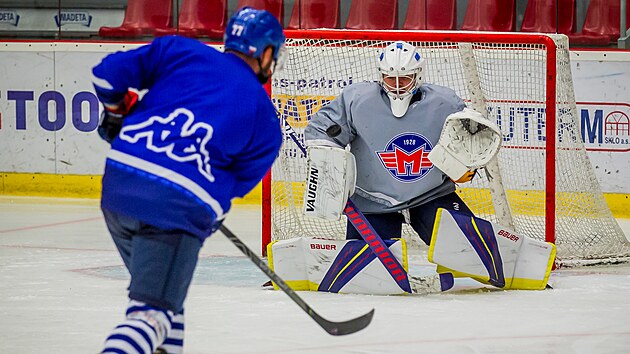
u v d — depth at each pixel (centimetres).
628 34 1797
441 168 896
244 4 1972
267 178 1150
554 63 1068
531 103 1315
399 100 940
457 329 758
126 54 526
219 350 683
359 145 962
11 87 1894
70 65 1869
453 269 919
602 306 863
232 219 1590
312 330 752
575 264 1120
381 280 913
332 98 1277
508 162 1334
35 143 1894
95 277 1031
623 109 1658
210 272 1062
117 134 554
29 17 1991
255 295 912
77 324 778
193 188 497
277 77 1187
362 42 1252
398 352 680
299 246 940
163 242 492
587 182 1209
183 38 539
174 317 538
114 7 1992
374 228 980
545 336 736
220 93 517
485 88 1309
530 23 1881
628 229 1520
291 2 1956
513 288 951
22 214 1641
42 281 1004
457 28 1909
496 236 933
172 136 503
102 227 1482
